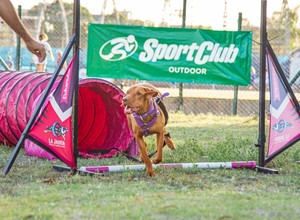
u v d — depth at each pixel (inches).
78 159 345.4
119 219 195.3
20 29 222.2
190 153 360.8
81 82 346.6
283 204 219.9
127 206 214.2
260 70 316.2
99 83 355.9
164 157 345.4
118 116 368.5
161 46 504.4
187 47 504.4
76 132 292.4
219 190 253.4
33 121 283.6
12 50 823.1
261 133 315.6
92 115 388.8
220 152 355.3
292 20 838.5
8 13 216.5
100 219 195.0
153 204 217.8
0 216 199.8
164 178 281.6
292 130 318.0
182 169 305.4
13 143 389.4
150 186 259.9
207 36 501.4
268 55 314.5
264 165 314.3
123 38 500.4
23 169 306.7
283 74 316.2
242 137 462.6
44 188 252.2
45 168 310.5
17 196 234.8
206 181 277.6
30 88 371.9
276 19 814.5
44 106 285.3
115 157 356.5
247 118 628.4
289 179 286.4
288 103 317.1
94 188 252.5
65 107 286.0
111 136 372.2
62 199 227.8
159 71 505.7
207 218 196.5
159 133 299.7
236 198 232.8
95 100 386.6
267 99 717.3
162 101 309.1
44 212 203.5
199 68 505.7
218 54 503.5
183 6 649.0
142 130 289.3
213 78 506.9
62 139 287.0
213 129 534.6
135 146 360.2
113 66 500.7
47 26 890.7
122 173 294.2
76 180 273.4
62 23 881.5
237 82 504.7
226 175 295.7
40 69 678.5
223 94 818.8
